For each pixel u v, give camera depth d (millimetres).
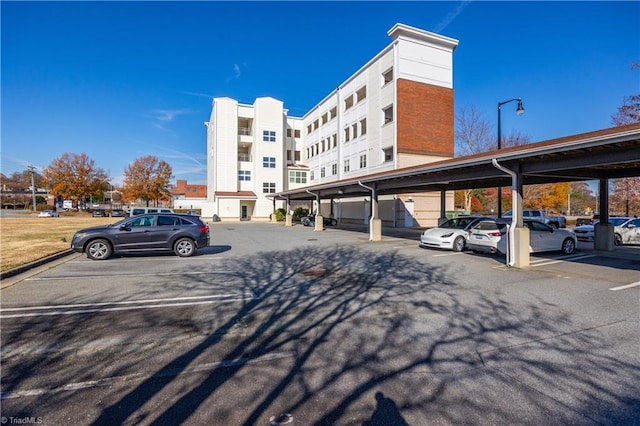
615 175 12422
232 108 45719
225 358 4145
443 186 17984
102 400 3238
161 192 57469
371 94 32438
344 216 38125
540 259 11758
